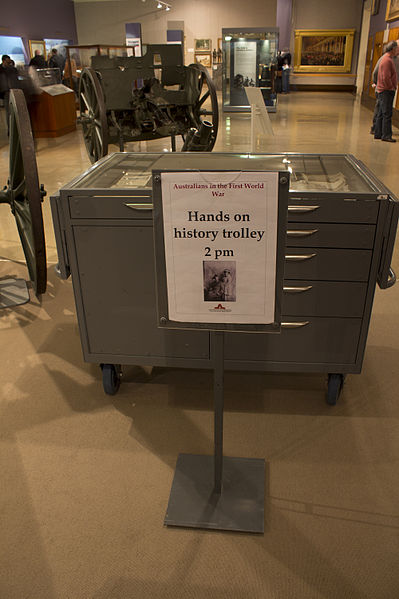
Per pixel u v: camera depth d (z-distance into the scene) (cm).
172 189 132
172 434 219
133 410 234
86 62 1340
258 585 156
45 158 772
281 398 241
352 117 1151
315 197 189
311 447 211
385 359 268
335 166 241
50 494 189
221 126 1006
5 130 983
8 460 205
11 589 156
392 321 303
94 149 559
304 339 216
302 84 1867
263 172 127
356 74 1805
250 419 228
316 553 166
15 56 1382
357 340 214
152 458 206
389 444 212
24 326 304
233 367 225
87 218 202
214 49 1747
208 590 155
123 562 164
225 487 190
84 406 237
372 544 169
